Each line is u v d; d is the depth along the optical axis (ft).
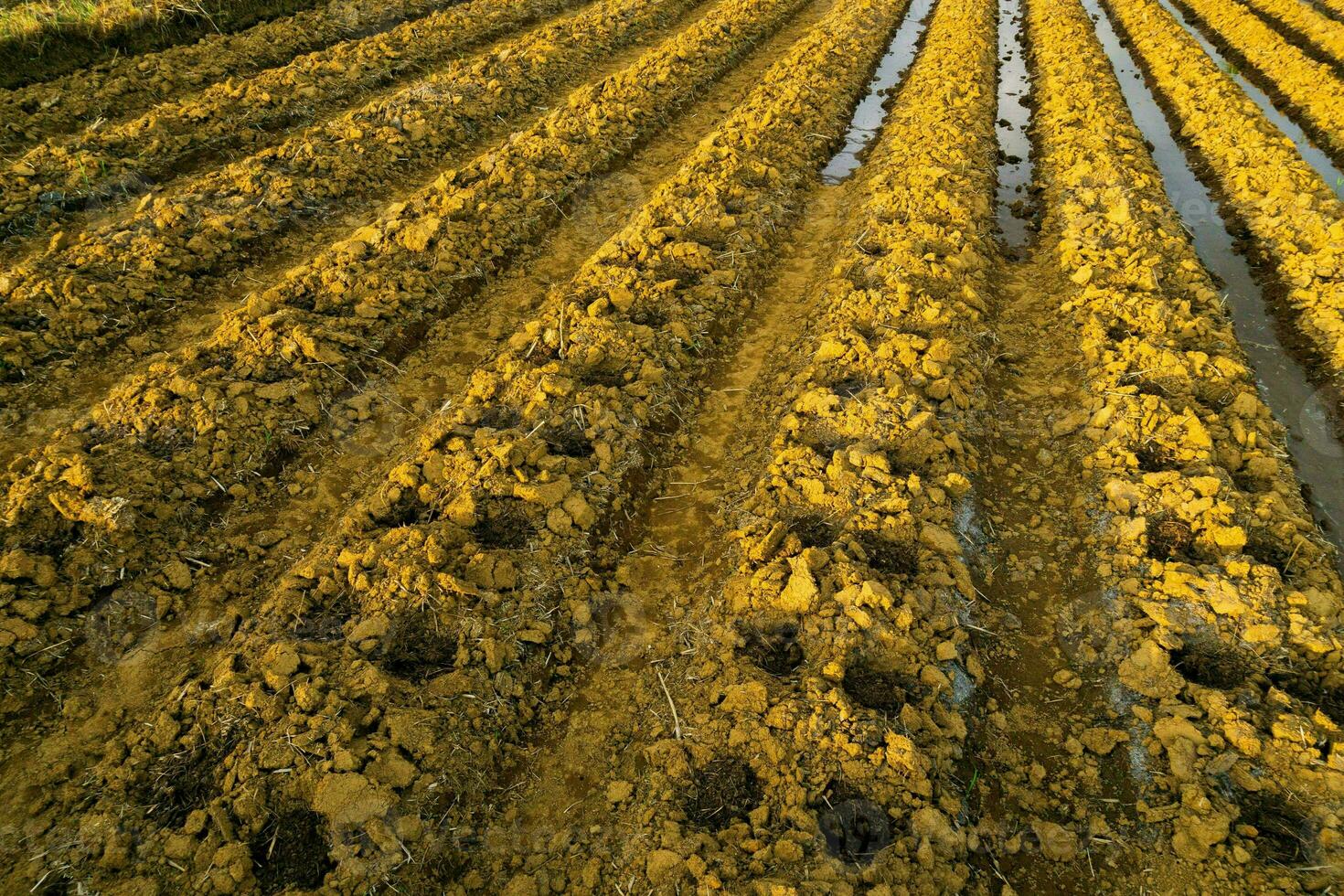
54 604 14.17
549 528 15.80
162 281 22.25
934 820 11.37
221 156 29.09
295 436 18.57
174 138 28.35
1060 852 11.76
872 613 13.73
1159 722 12.71
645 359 20.31
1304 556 15.33
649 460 18.56
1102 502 16.85
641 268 23.85
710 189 27.07
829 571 14.56
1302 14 48.91
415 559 14.61
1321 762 11.70
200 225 23.91
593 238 27.22
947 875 11.06
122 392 18.13
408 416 19.81
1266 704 12.60
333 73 35.14
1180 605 14.25
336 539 15.76
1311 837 11.18
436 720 12.48
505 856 11.82
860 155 33.65
